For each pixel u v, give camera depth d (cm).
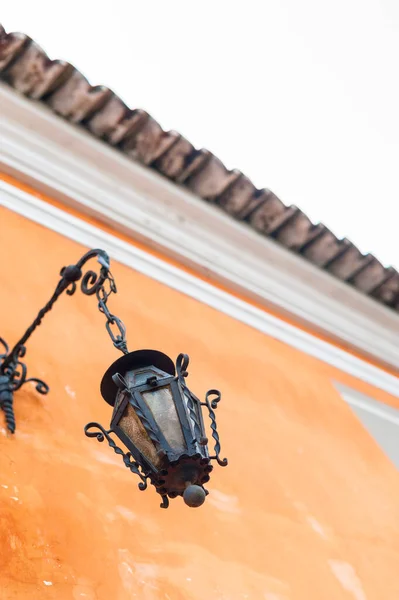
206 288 726
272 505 562
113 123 677
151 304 661
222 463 377
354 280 810
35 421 483
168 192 720
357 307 830
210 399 614
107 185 698
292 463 616
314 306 801
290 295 786
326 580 530
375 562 577
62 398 512
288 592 501
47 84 653
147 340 620
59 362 536
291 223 757
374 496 644
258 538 526
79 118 674
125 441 386
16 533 415
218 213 742
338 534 579
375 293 824
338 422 707
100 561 434
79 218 677
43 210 651
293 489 590
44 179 666
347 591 534
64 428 494
